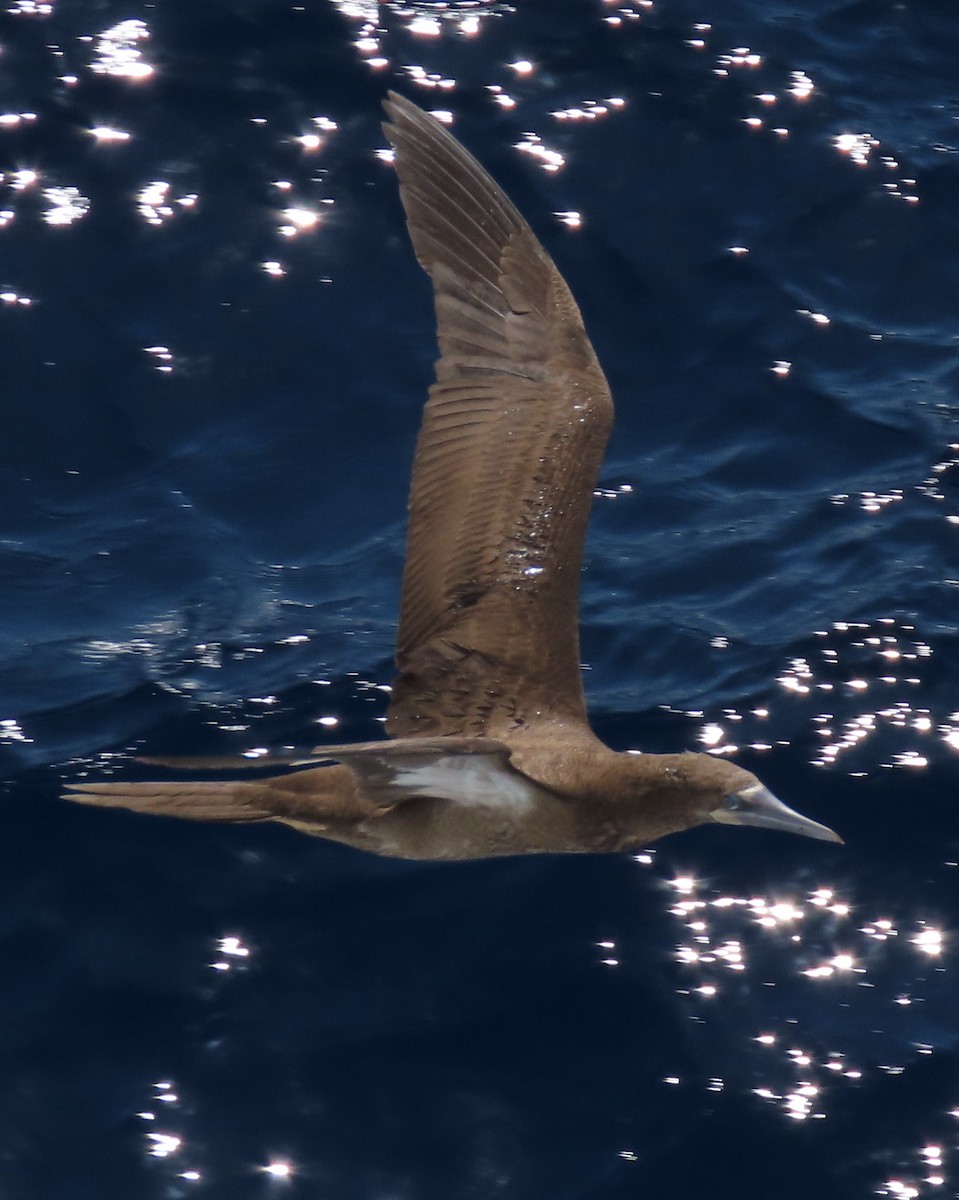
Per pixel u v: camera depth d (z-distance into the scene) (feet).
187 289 69.15
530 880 52.47
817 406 67.00
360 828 33.71
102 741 55.47
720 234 72.13
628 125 75.10
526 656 35.63
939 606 59.82
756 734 55.98
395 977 50.31
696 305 70.08
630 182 73.46
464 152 39.14
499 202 38.96
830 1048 48.60
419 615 36.35
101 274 69.36
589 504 36.94
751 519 63.16
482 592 36.24
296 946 50.88
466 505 36.88
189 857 52.90
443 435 37.52
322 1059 48.47
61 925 51.24
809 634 58.85
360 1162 46.47
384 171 72.69
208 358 67.46
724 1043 48.85
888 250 72.18
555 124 74.74
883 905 51.72
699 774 33.06
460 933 51.31
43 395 66.13
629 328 69.36
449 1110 47.55
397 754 27.58
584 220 72.02
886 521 62.80
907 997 49.67
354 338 68.23
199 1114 47.34
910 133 76.18
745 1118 47.37
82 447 64.90
